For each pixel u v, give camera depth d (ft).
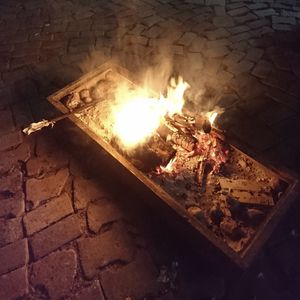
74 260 3.65
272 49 6.40
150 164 3.93
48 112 5.42
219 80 5.81
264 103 5.34
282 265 3.55
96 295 3.39
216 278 3.47
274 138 4.80
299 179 3.51
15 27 7.75
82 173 4.48
